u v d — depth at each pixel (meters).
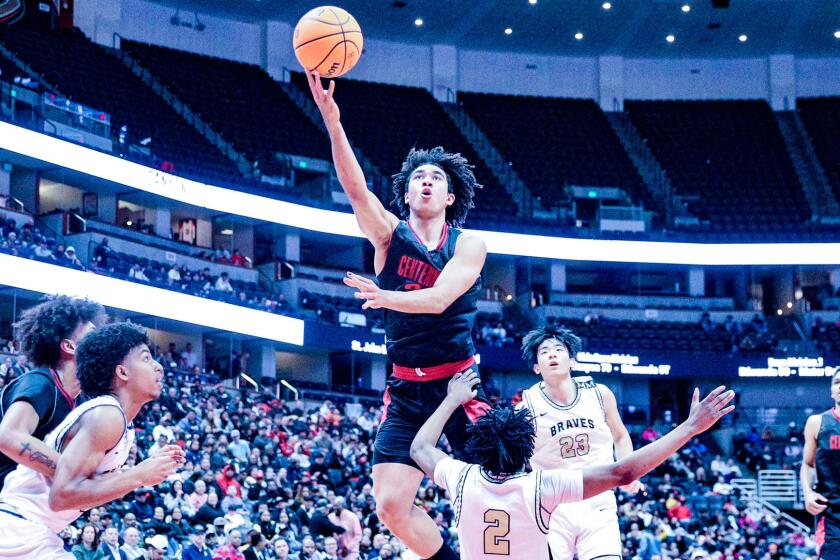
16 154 24.78
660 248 33.22
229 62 34.81
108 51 32.12
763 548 19.98
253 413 21.00
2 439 4.23
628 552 17.70
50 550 4.35
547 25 35.75
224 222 30.66
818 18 34.97
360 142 33.88
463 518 4.55
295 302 29.91
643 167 36.69
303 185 33.22
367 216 5.06
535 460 6.86
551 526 6.85
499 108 37.69
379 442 5.30
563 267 34.28
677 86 39.00
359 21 35.38
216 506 14.24
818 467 7.15
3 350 20.62
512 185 35.00
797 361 31.91
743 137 37.56
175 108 31.73
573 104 38.31
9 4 29.34
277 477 16.53
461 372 5.18
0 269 21.30
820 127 37.72
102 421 4.16
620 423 7.07
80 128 26.31
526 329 32.84
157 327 26.36
